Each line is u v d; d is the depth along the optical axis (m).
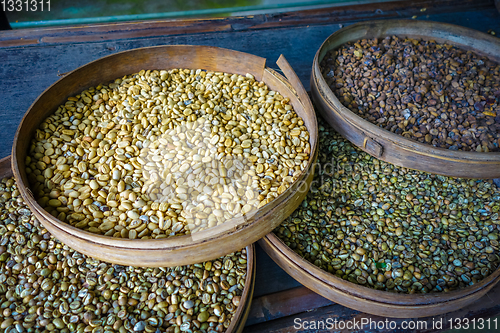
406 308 1.05
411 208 1.34
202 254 1.06
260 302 1.21
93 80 1.50
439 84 1.55
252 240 1.12
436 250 1.23
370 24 1.78
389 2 2.34
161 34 2.04
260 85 1.57
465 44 1.77
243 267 1.18
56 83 1.37
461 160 1.23
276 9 2.82
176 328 1.05
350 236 1.25
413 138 1.36
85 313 1.05
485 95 1.52
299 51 2.02
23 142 1.24
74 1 3.06
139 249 1.00
